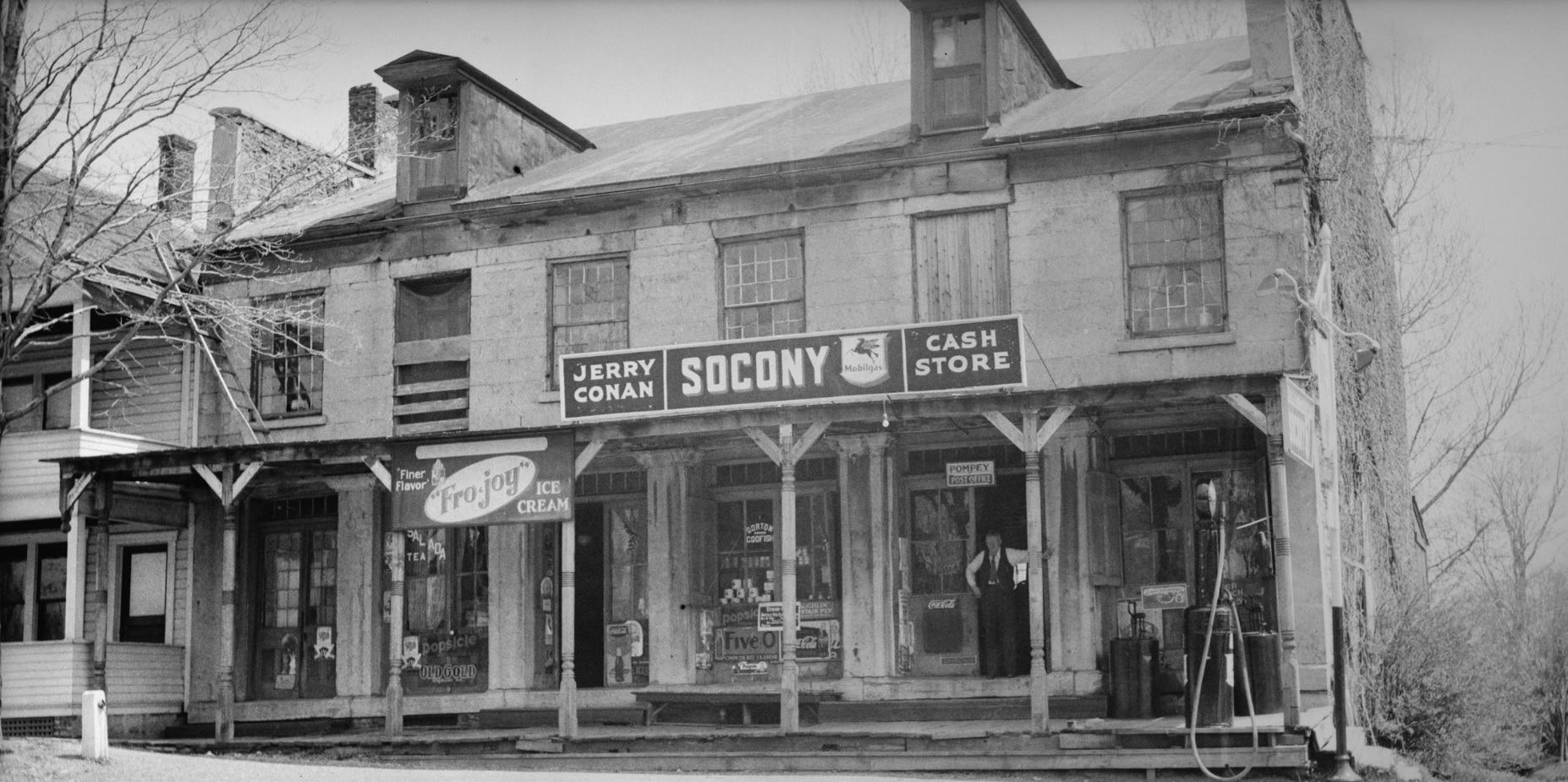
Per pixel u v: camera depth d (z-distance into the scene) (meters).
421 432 22.09
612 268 21.61
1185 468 18.80
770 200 20.67
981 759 15.89
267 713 22.22
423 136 22.84
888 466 19.72
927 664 19.55
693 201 21.11
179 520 23.23
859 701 19.30
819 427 17.95
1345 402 19.88
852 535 19.78
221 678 20.08
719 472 21.06
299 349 23.06
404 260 22.56
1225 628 15.69
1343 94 21.55
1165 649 18.53
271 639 22.80
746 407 18.17
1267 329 18.06
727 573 20.81
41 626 23.77
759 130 23.33
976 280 19.56
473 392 21.84
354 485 22.28
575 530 21.23
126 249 20.19
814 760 16.52
